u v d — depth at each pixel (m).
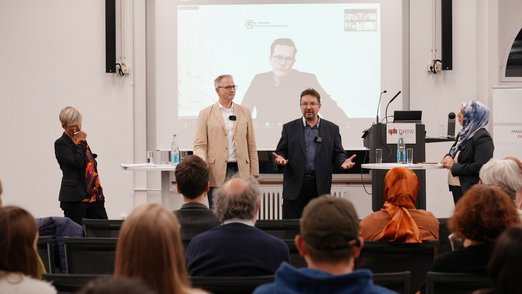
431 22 8.02
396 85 7.93
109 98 8.12
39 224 3.91
